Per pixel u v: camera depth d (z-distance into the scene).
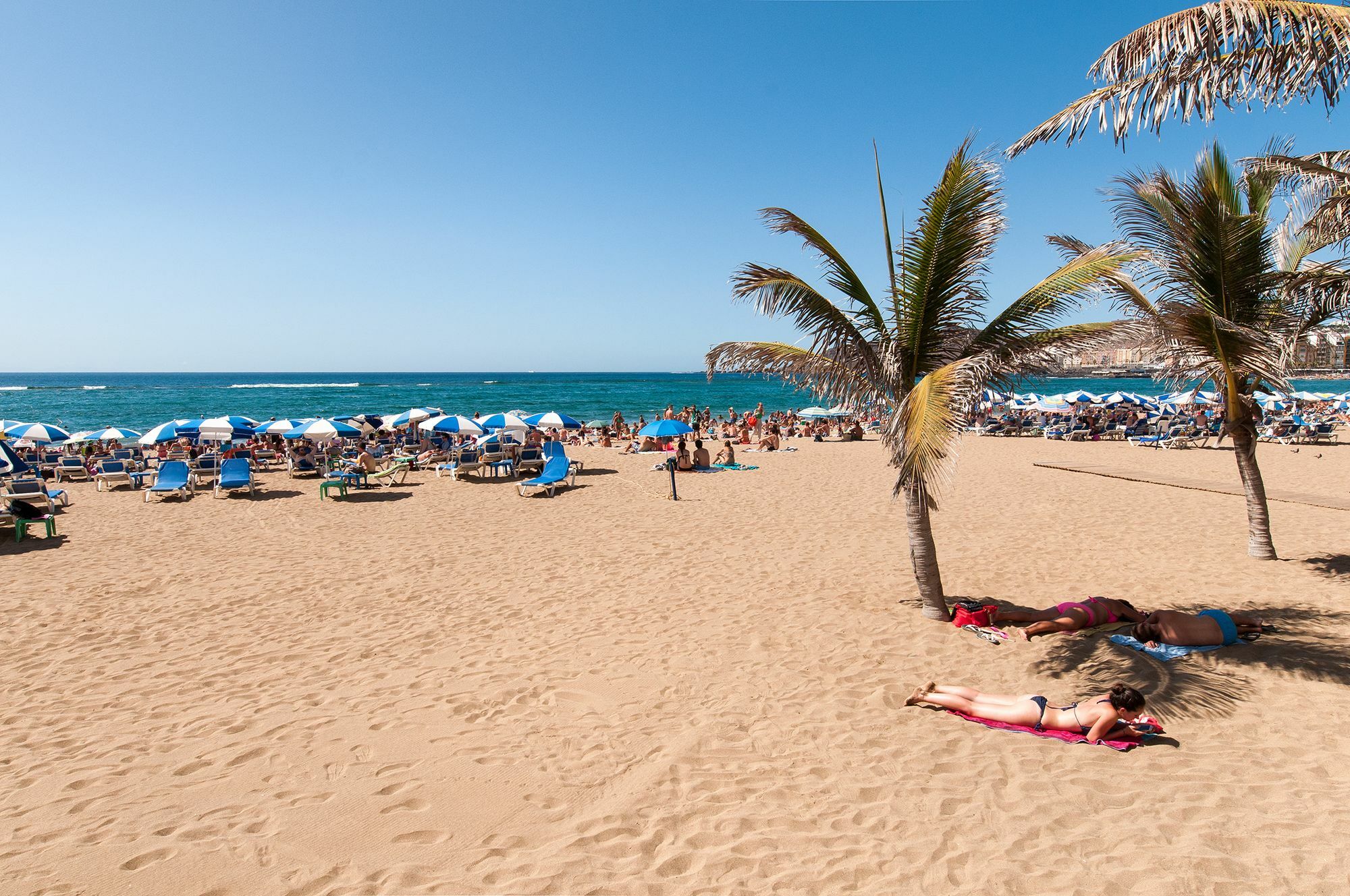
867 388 6.39
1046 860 3.12
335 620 6.98
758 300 5.72
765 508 13.20
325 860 3.18
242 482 14.95
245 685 5.38
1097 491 14.14
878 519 11.91
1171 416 26.50
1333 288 6.85
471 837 3.37
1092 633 6.10
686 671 5.53
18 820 3.53
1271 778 3.76
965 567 8.61
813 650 5.91
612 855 3.22
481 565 9.15
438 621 6.90
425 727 4.60
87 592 7.98
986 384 5.50
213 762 4.14
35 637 6.52
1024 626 6.39
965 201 5.77
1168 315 7.44
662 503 13.99
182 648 6.21
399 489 16.12
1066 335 5.86
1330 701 4.65
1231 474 16.19
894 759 4.09
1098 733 4.19
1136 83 5.79
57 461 21.06
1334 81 5.25
